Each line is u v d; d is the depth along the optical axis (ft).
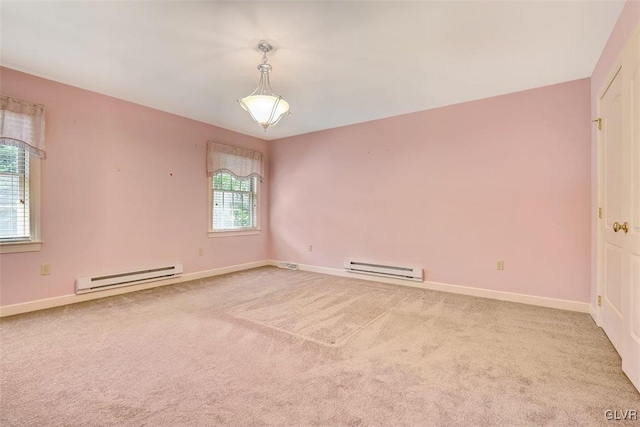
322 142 16.02
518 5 6.40
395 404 5.14
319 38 7.67
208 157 14.80
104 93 11.22
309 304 10.59
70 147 10.48
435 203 12.62
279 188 17.78
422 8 6.51
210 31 7.41
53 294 10.11
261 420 4.75
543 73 9.48
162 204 13.08
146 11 6.66
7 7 6.49
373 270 14.14
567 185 10.03
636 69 5.61
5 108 9.08
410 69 9.27
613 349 7.12
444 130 12.38
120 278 11.63
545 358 6.71
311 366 6.39
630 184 5.94
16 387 5.54
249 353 6.97
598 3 6.32
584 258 9.77
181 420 4.74
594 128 9.00
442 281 12.46
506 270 11.10
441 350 7.13
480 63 8.87
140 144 12.33
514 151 10.93
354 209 14.93
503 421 4.71
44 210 9.91
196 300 10.98
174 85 10.52
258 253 17.65
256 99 8.05
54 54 8.51
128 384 5.68
